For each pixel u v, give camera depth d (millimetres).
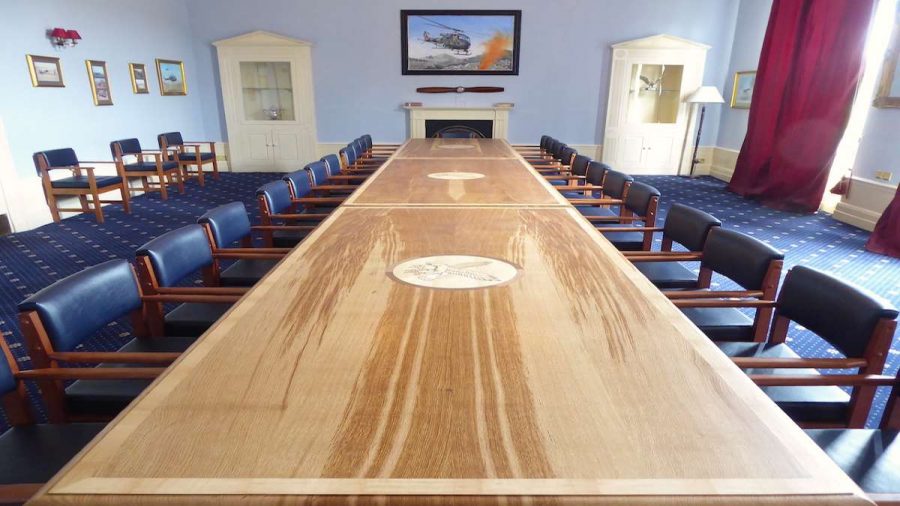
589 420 851
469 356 1052
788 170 5871
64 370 1250
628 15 7414
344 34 7535
